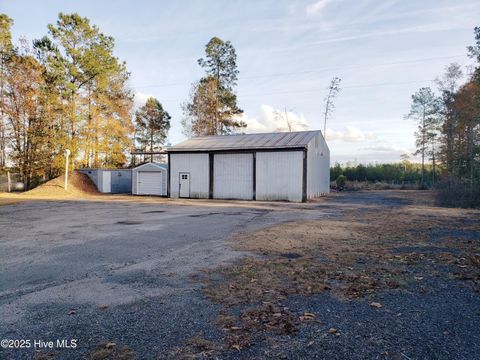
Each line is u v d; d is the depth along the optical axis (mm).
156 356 2510
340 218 11156
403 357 2480
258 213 12867
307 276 4594
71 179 26828
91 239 7477
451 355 2514
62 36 27406
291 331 2938
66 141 27938
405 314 3307
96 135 29719
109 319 3207
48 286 4242
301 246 6629
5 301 3713
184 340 2773
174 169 23156
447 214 12047
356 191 31375
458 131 24812
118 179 29391
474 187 16328
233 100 38500
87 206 15805
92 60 27875
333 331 2932
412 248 6336
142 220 10758
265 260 5512
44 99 27125
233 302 3650
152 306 3543
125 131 32250
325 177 26266
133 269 5031
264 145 20172
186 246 6711
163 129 49031
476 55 18078
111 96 31891
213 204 17156
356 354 2529
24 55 26719
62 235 7984
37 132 27266
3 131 26922
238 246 6668
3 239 7477
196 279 4504
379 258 5582
